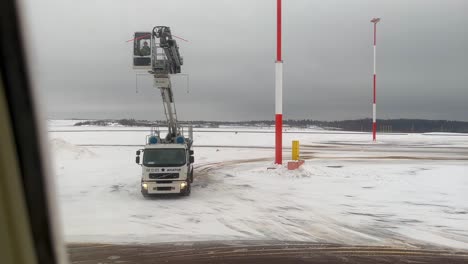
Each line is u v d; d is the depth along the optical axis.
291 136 83.19
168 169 15.78
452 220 12.16
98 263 8.11
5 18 2.69
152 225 11.51
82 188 18.36
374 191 17.59
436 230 10.95
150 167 15.76
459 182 20.22
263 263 8.12
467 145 54.91
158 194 16.61
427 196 16.38
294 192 17.38
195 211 13.46
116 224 11.62
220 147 47.16
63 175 22.70
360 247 9.30
